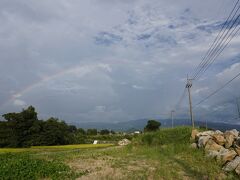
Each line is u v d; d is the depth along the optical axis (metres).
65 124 86.12
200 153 23.77
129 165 19.86
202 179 14.52
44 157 25.27
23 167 16.55
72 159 24.09
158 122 83.44
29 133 76.00
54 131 78.69
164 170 16.92
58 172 16.50
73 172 16.61
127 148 36.16
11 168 16.12
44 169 16.52
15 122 75.06
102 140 103.56
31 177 14.99
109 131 133.12
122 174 16.11
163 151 28.28
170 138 36.94
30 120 76.44
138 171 17.02
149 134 39.38
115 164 20.44
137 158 24.36
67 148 54.31
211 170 16.77
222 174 15.67
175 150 27.38
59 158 24.64
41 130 78.19
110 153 29.69
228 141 23.86
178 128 39.44
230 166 16.45
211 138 25.45
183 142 33.38
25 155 22.75
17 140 73.50
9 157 21.05
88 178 15.11
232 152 19.42
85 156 26.77
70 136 84.38
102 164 20.61
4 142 72.12
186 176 15.34
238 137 23.23
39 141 75.31
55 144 78.88
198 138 29.95
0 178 14.19
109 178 14.98
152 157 24.23
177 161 21.09
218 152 21.62
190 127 40.06
